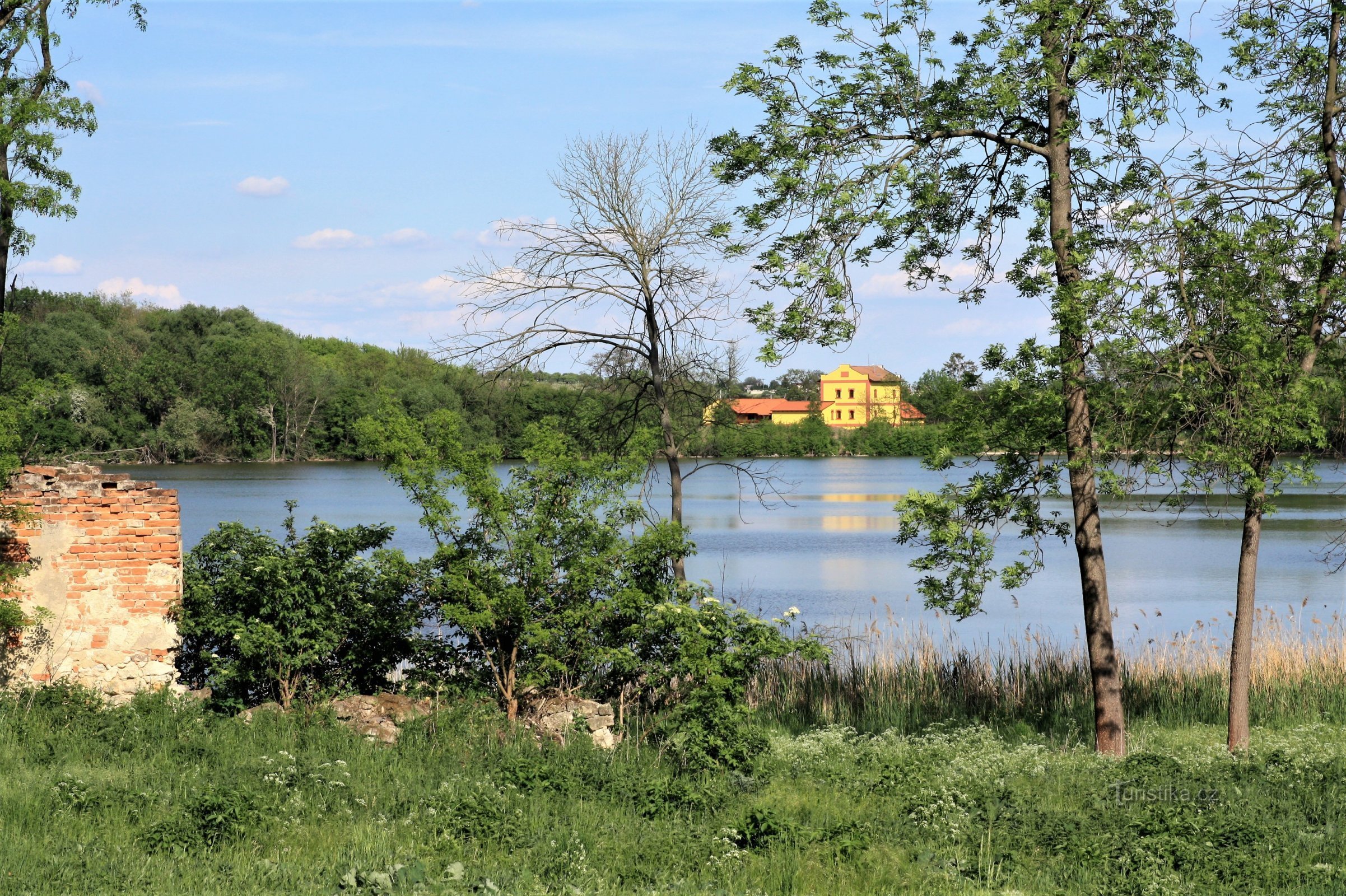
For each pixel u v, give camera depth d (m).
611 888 8.74
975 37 14.59
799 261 14.34
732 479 93.75
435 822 10.00
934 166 14.71
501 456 14.57
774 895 8.75
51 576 13.81
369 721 13.46
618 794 11.38
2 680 13.59
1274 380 13.30
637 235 18.41
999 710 17.19
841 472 114.31
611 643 14.54
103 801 10.09
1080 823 10.47
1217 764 12.87
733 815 10.77
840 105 14.33
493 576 13.95
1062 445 14.51
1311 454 13.58
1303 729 15.32
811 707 17.14
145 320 115.81
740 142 14.76
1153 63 13.91
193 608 14.06
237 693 14.22
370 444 14.32
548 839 9.80
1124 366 13.37
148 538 14.01
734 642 13.95
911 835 10.30
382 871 8.59
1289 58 14.39
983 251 16.11
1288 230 13.81
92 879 8.12
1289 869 9.20
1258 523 14.18
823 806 11.16
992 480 14.71
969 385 14.78
